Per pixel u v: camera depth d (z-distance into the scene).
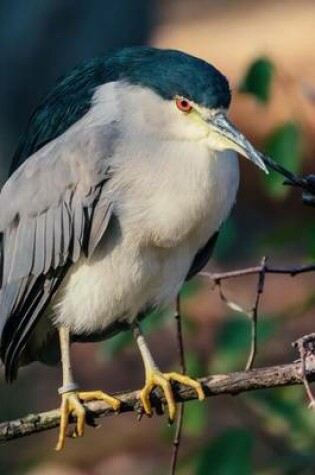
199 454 10.39
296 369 8.62
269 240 10.86
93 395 9.55
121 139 9.98
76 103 10.28
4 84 18.33
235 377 8.92
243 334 10.80
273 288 21.80
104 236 10.01
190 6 35.34
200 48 32.41
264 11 33.69
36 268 10.16
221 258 11.78
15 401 17.28
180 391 9.46
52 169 10.10
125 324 10.52
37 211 10.16
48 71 18.36
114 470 16.48
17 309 10.27
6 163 18.38
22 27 18.25
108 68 10.27
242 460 10.13
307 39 30.86
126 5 18.66
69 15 18.33
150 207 9.94
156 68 9.98
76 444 16.84
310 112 14.16
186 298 11.04
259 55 10.82
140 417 9.52
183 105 9.86
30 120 10.63
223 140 9.78
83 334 10.41
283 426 11.06
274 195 10.79
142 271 10.09
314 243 10.60
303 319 17.61
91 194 9.95
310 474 10.65
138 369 19.72
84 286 10.09
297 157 10.77
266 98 10.77
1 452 16.39
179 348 9.66
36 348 10.55
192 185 9.94
